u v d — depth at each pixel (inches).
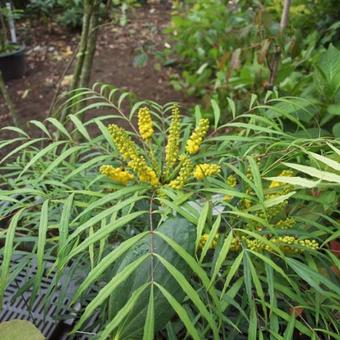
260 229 23.3
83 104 44.4
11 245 17.3
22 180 26.8
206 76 80.9
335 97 37.5
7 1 86.2
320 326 24.3
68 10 107.3
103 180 25.1
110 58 103.3
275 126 25.3
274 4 66.2
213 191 19.1
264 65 51.6
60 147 40.8
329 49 38.3
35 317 26.7
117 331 17.4
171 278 18.0
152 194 20.7
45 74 94.8
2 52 89.8
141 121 24.5
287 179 18.4
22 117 76.4
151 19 130.5
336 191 26.9
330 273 24.6
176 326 22.6
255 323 19.1
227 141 27.6
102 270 15.1
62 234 17.9
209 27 83.0
